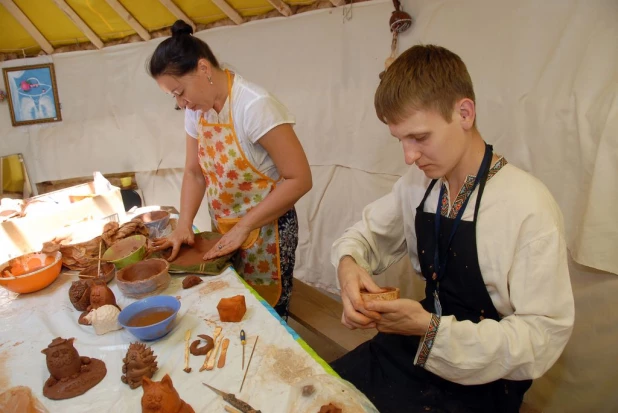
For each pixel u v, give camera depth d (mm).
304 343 1088
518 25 1720
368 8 2264
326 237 2951
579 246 1531
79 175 3494
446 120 988
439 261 1202
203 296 1334
